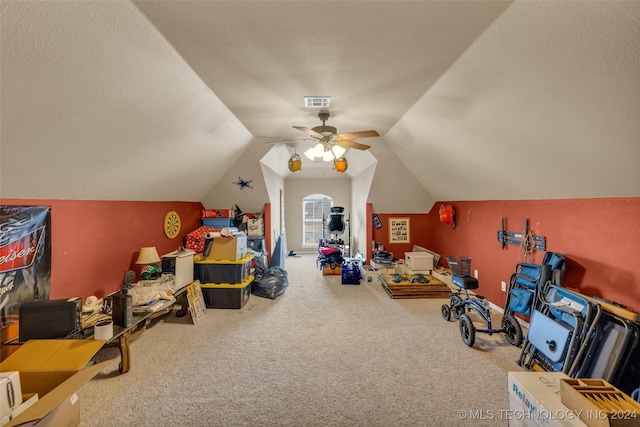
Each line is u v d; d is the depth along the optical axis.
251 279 4.25
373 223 5.74
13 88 1.40
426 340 2.90
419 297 4.27
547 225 2.88
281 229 7.11
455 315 3.51
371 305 3.96
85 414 1.85
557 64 1.55
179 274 3.43
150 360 2.51
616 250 2.19
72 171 2.24
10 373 1.52
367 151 4.52
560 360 2.02
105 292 2.98
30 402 1.55
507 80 1.87
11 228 2.01
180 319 3.47
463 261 3.46
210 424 1.79
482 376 2.28
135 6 1.40
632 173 1.88
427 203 5.62
